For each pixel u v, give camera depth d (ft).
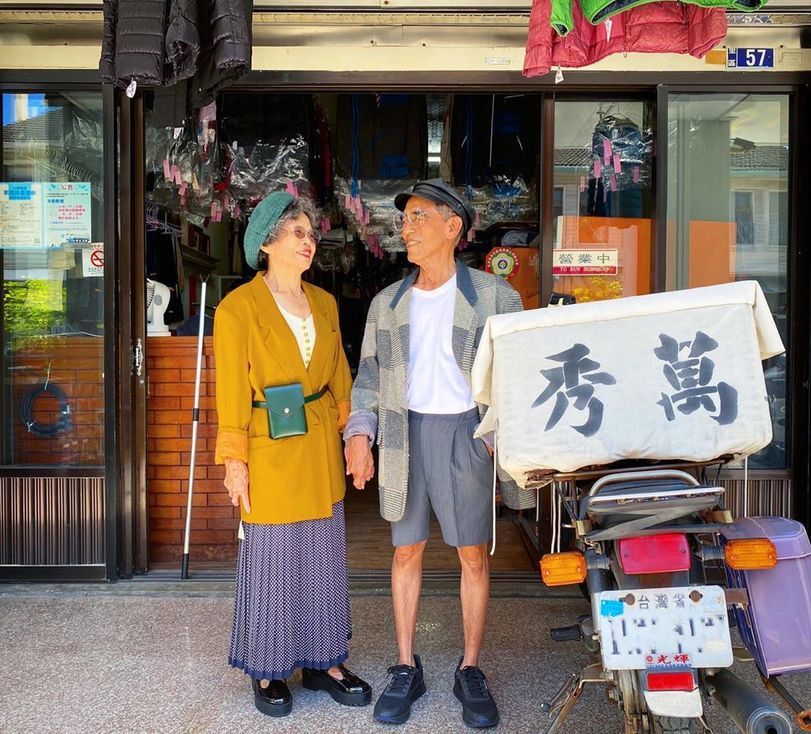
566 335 6.03
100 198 11.27
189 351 11.96
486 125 14.14
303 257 7.98
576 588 11.16
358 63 10.85
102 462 11.30
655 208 11.09
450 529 7.93
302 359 7.96
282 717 7.69
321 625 7.90
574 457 5.65
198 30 8.16
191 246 14.93
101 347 11.30
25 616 10.21
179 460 12.02
